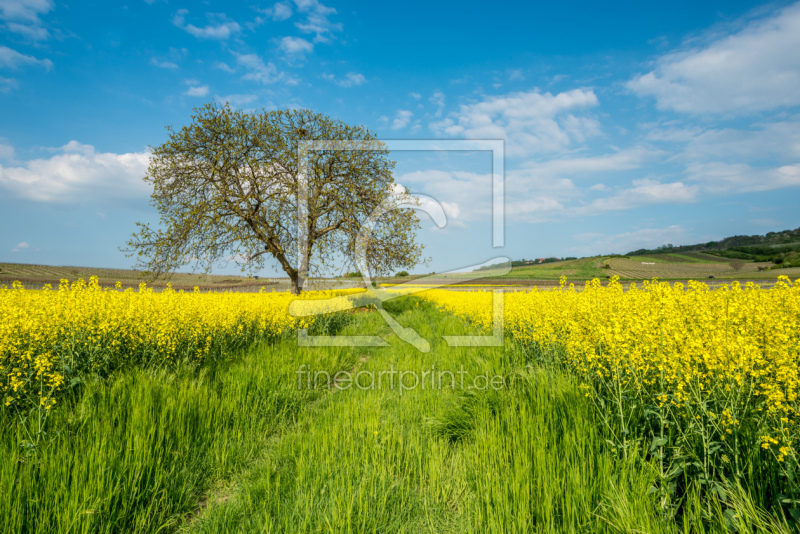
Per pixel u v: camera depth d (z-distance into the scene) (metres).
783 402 2.40
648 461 2.70
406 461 3.18
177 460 3.24
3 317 4.66
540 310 6.69
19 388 3.63
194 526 2.57
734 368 2.58
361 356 8.42
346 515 2.45
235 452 3.54
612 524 2.14
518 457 2.92
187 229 14.09
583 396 3.50
